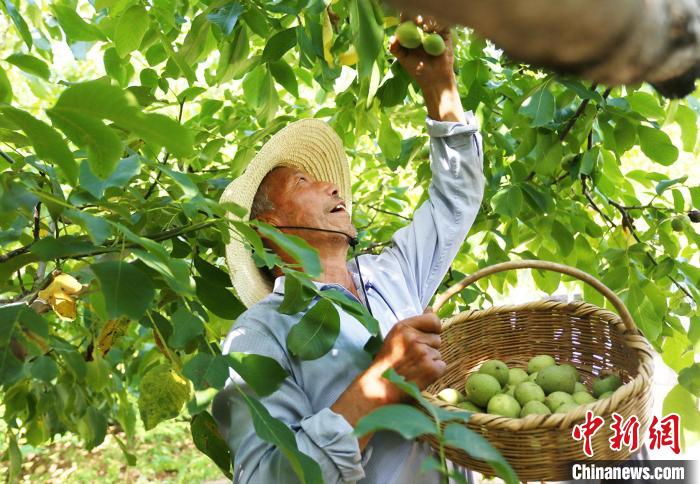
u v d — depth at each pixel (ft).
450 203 6.71
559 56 1.43
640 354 5.33
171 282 3.98
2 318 3.99
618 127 7.52
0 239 5.84
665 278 8.84
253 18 6.72
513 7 1.30
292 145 7.35
